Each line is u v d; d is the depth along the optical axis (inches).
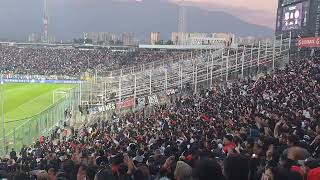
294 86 1393.9
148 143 789.9
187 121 1049.5
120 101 1916.8
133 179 347.3
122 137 1029.2
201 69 2240.4
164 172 359.9
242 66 2090.3
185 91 2053.4
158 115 1475.1
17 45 5492.1
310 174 312.5
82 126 1712.6
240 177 267.1
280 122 620.1
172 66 2484.0
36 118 1545.3
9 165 682.2
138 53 4611.2
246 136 628.1
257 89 1508.4
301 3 2266.2
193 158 410.9
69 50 5083.7
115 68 4234.7
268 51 2268.7
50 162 622.5
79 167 382.3
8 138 1472.7
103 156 530.3
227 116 1018.1
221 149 545.0
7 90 3324.3
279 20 2571.4
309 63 1867.6
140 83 2196.1
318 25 2129.7
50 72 4451.3
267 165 332.5
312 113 844.0
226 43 3053.6
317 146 460.1
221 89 1831.9
